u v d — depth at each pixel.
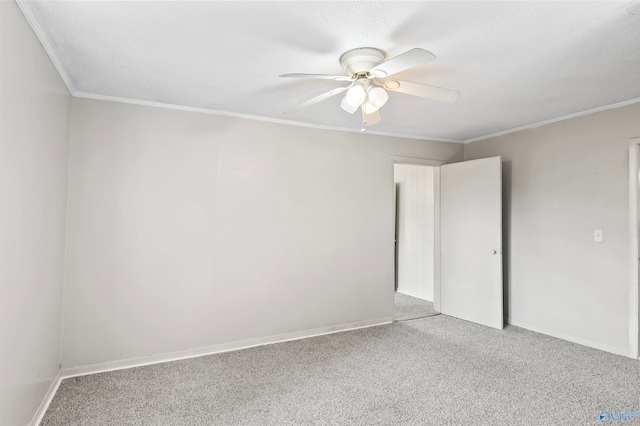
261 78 2.67
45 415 2.29
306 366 3.06
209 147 3.42
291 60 2.36
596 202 3.45
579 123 3.59
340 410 2.36
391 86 2.29
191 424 2.21
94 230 2.96
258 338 3.61
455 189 4.59
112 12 1.81
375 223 4.30
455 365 3.07
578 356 3.25
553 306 3.80
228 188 3.49
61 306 2.79
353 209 4.17
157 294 3.18
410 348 3.47
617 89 2.92
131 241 3.09
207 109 3.40
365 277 4.23
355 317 4.16
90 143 2.96
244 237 3.56
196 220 3.35
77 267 2.90
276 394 2.57
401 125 4.04
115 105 3.05
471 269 4.38
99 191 2.99
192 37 2.07
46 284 2.33
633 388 2.65
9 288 1.69
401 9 1.78
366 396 2.54
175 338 3.24
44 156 2.18
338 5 1.74
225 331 3.45
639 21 1.88
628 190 3.23
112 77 2.65
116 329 3.03
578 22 1.90
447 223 4.69
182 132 3.30
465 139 4.80
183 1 1.71
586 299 3.53
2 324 1.62
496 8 1.77
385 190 4.38
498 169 4.10
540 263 3.93
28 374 2.01
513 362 3.12
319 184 3.97
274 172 3.72
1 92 1.53
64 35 2.04
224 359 3.22
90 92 2.95
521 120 3.84
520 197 4.16
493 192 4.14
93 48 2.20
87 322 2.93
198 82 2.75
